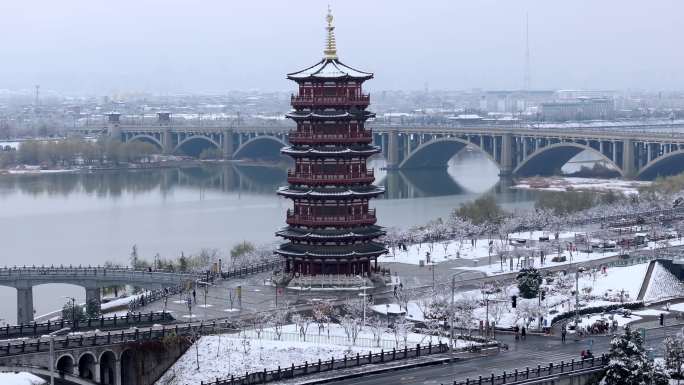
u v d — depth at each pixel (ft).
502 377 651.66
